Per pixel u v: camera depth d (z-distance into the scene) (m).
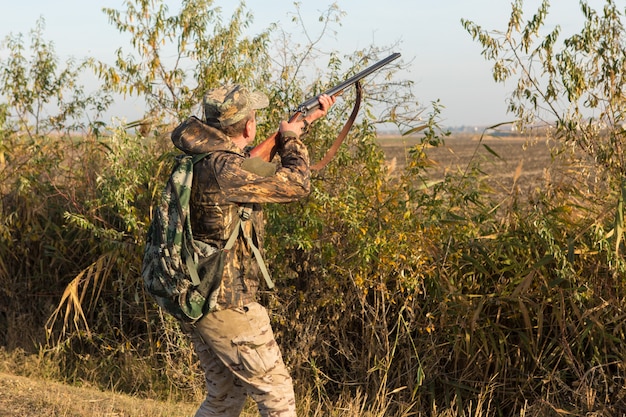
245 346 2.87
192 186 2.81
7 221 6.45
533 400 5.09
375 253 5.11
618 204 4.66
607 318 4.96
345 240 5.28
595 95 5.17
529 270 4.96
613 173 5.17
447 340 5.25
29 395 4.66
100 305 6.16
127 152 5.36
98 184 5.41
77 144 6.55
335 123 5.35
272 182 2.81
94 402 4.68
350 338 5.52
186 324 3.00
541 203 5.34
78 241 6.20
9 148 6.56
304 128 3.15
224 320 2.85
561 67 5.08
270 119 5.41
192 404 5.21
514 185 5.43
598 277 5.05
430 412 5.25
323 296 5.26
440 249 5.17
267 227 5.25
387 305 5.38
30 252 6.51
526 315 4.93
